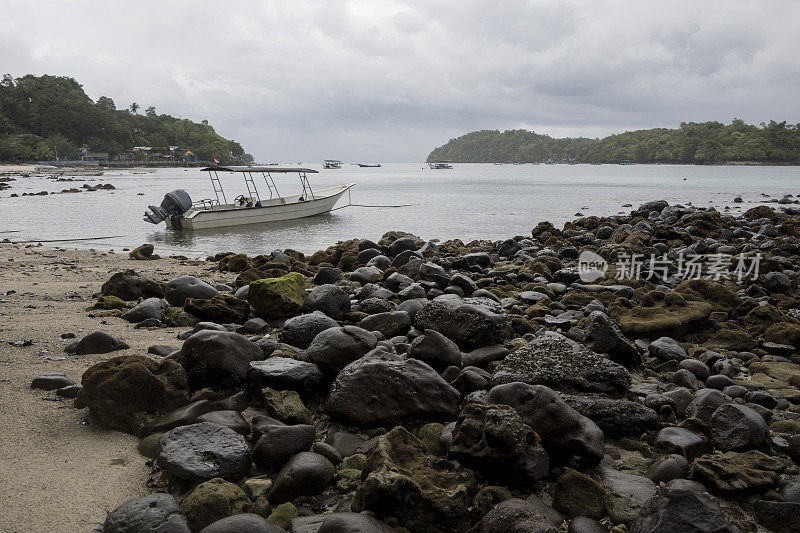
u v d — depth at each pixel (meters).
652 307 10.16
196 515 4.16
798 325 9.62
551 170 192.25
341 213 39.22
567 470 4.69
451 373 6.88
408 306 9.90
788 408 6.77
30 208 42.44
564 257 19.08
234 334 6.96
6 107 174.75
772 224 26.75
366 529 3.82
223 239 27.53
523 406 5.23
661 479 4.94
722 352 8.91
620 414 5.80
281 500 4.55
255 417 5.65
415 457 4.88
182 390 6.09
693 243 20.95
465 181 97.25
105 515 4.28
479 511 4.31
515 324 9.30
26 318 9.77
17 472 4.78
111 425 5.63
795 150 198.00
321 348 6.70
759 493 4.71
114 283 11.88
